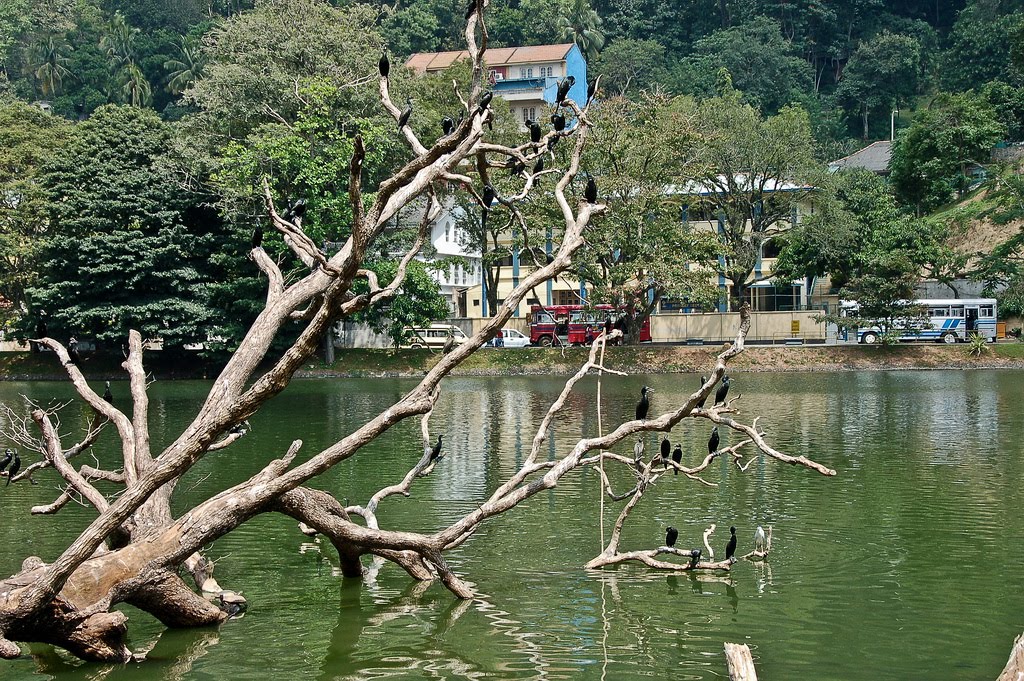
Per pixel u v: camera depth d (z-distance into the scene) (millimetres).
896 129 117062
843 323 60406
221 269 59312
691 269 63750
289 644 11883
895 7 133625
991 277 64625
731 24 129500
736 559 15133
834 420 32656
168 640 12109
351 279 11406
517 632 12180
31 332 60406
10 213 62000
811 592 13680
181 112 109062
